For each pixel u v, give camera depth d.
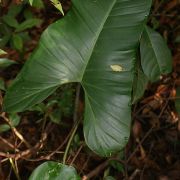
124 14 1.01
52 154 1.16
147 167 1.27
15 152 1.16
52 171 0.98
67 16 1.00
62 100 1.18
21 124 1.25
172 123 1.31
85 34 1.00
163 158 1.29
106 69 1.01
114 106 1.01
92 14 1.01
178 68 1.35
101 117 1.01
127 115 1.01
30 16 1.29
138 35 1.01
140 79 1.14
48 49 0.99
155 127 1.31
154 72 1.12
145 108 1.33
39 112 1.23
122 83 1.01
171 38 1.39
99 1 1.01
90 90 1.01
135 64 1.09
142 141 1.28
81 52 1.00
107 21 1.01
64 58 1.00
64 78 1.01
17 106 1.02
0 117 1.20
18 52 1.29
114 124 1.01
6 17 1.19
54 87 1.01
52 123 1.25
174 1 1.41
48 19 1.37
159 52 1.12
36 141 1.24
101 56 1.01
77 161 1.19
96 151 1.01
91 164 1.23
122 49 1.01
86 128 1.01
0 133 1.21
